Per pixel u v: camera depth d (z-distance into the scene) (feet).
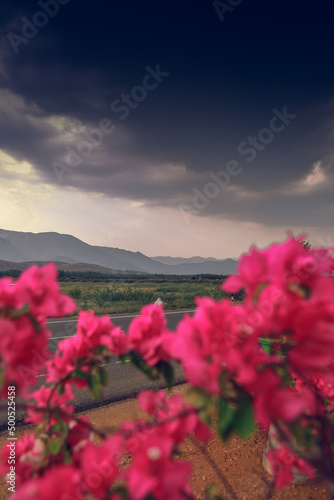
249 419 2.87
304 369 3.08
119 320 38.01
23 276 3.52
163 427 3.11
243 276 3.12
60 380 4.42
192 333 3.03
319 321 2.77
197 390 3.03
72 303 3.57
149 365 4.18
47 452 4.02
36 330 3.29
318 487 7.98
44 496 2.68
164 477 2.56
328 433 3.69
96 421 12.60
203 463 9.34
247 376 2.68
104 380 4.53
